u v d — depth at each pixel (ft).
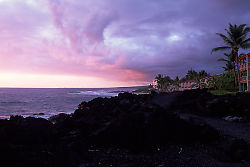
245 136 25.18
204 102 38.06
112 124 20.47
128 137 19.30
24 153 12.54
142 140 19.07
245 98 48.11
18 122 18.75
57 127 23.16
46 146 14.98
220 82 102.53
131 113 21.06
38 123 19.77
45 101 215.31
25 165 11.53
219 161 16.98
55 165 12.61
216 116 38.45
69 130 22.82
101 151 17.90
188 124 22.04
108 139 19.81
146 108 22.29
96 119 24.26
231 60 110.52
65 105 163.63
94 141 19.93
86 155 15.88
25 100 230.48
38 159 12.36
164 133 20.66
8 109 131.95
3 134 14.42
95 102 62.69
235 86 96.12
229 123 34.14
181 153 18.48
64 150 14.85
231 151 18.98
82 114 32.12
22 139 15.29
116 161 15.80
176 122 21.74
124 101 26.96
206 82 121.80
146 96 55.16
